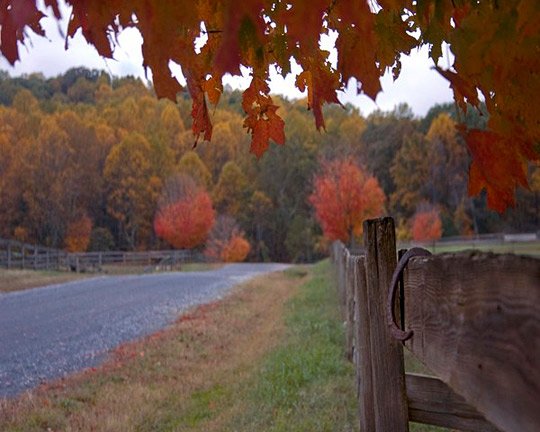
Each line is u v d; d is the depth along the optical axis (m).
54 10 1.04
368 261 2.33
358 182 34.75
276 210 74.19
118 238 67.94
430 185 59.06
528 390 0.97
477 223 54.66
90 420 6.05
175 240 51.31
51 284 25.06
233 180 73.50
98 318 14.37
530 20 1.08
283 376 6.57
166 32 1.02
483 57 1.21
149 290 21.66
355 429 4.54
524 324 0.99
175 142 80.88
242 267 41.84
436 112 68.25
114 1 1.08
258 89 1.83
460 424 2.14
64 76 95.88
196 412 6.22
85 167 68.38
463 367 1.29
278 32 1.45
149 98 86.19
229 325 12.69
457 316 1.33
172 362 9.00
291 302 15.45
